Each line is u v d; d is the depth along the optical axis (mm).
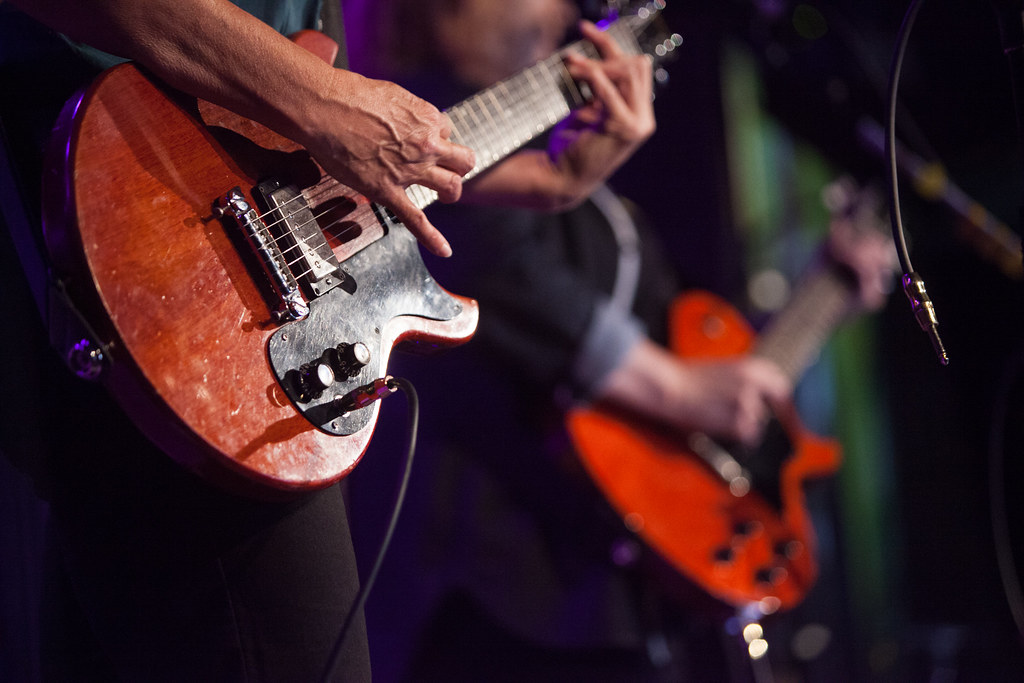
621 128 1451
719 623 2186
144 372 848
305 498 965
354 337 994
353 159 978
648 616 2141
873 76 2826
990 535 3295
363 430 968
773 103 2986
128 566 927
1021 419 2385
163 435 869
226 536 924
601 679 2098
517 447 2084
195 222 923
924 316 1013
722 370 2219
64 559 980
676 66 3127
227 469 873
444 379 2070
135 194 895
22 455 1000
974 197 3311
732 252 3148
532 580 2057
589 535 2092
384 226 1077
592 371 2082
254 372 910
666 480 2137
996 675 2906
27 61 972
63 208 860
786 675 2961
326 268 991
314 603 950
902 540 3338
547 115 1404
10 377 1010
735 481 2176
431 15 2074
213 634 927
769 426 2281
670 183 3164
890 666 3057
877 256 2488
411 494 2016
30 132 951
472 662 2092
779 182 3293
